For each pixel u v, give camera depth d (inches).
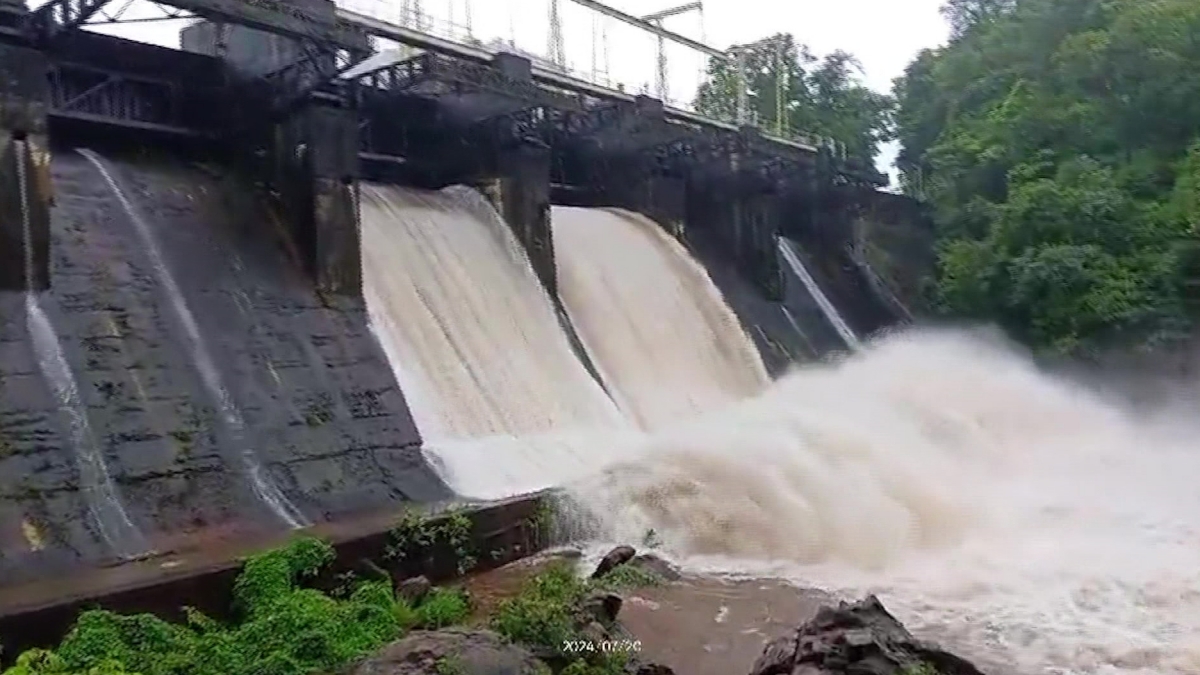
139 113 1090.7
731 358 1569.9
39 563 645.3
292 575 657.6
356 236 1071.6
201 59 1129.4
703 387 1449.3
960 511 970.7
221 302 932.0
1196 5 2004.2
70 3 856.9
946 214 2316.7
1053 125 2126.0
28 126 815.1
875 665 496.7
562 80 1519.4
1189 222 1747.0
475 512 795.4
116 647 535.2
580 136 1576.0
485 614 677.3
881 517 928.3
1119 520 982.4
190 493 761.6
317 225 1035.9
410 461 924.0
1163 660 631.2
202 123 1130.7
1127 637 672.4
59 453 716.7
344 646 569.0
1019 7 2568.9
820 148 2228.1
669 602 738.2
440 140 1397.6
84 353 790.5
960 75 2559.1
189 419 810.2
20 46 823.7
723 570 830.5
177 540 721.6
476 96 1290.6
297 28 991.6
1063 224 1918.1
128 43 1063.6
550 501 865.5
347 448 893.2
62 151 977.5
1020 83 2245.3
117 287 860.6
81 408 754.8
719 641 658.8
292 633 571.5
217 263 967.0
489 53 1365.7
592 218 1590.8
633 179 1759.4
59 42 874.8
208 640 560.7
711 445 1032.8
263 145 1094.4
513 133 1357.0
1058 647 655.1
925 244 2496.3
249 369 893.2
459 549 776.3
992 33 2536.9
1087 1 2310.5
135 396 792.9
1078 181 1971.0
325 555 681.6
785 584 789.9
